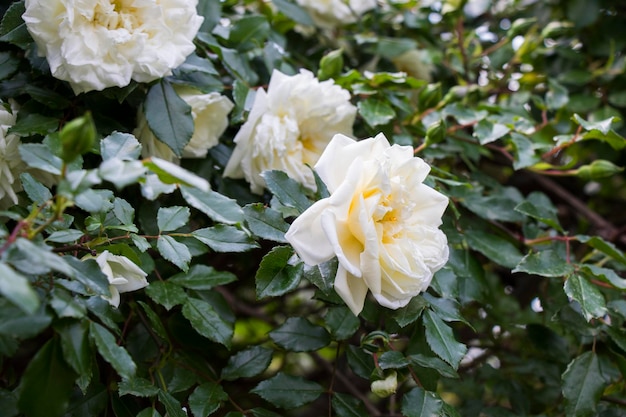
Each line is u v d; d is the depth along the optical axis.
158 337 0.46
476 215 0.55
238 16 0.57
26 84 0.45
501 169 0.73
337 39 0.64
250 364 0.44
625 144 0.48
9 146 0.42
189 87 0.47
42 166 0.35
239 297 0.68
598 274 0.44
